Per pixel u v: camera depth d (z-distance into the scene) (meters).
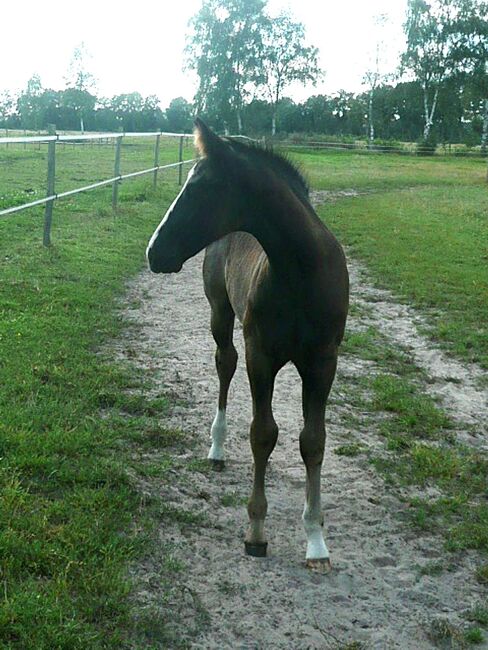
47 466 4.07
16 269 8.52
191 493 4.12
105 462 4.21
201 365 6.24
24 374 5.36
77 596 3.08
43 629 2.81
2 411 4.68
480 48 45.81
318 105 58.59
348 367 6.47
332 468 4.59
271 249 3.17
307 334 3.25
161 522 3.77
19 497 3.69
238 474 4.41
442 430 5.29
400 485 4.43
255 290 3.30
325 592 3.34
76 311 7.26
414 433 5.20
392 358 6.77
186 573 3.38
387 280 9.77
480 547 3.81
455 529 3.94
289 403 5.62
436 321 7.97
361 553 3.69
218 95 46.38
